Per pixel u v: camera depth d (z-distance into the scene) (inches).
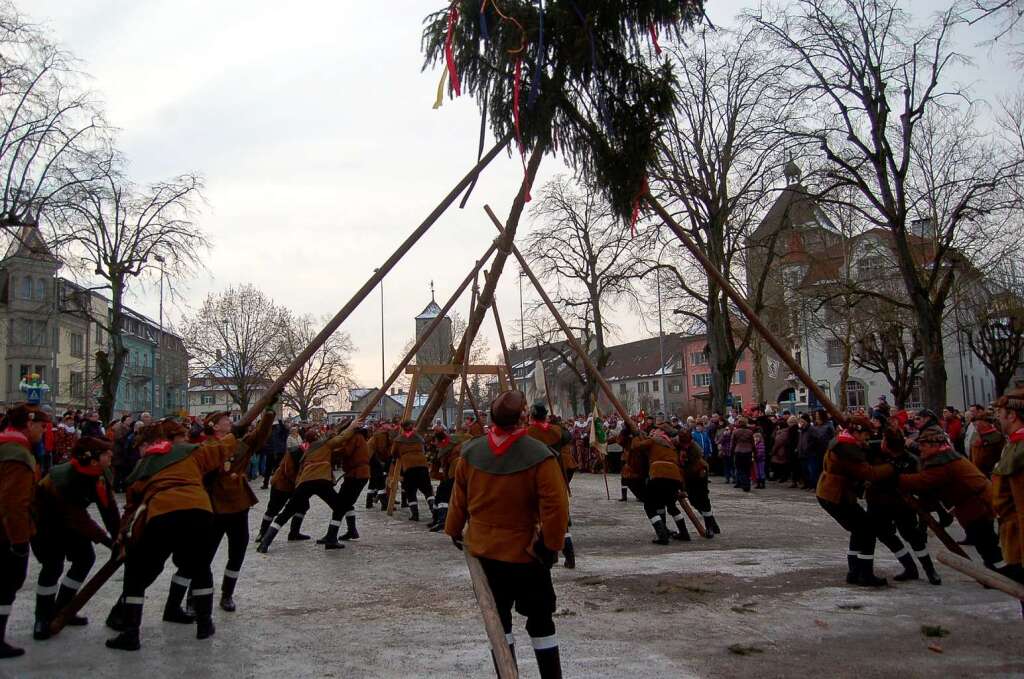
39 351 1918.1
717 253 1003.3
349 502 472.4
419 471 568.4
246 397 2070.6
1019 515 197.0
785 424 860.0
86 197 1037.8
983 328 1385.3
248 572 363.3
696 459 448.1
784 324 1279.5
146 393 2630.4
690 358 2962.6
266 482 948.6
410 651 223.3
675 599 285.4
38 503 245.8
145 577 230.1
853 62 851.4
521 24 339.0
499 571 169.0
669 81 369.7
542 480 167.9
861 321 1365.7
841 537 441.4
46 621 243.8
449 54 331.0
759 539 435.8
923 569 337.4
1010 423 206.4
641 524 521.0
